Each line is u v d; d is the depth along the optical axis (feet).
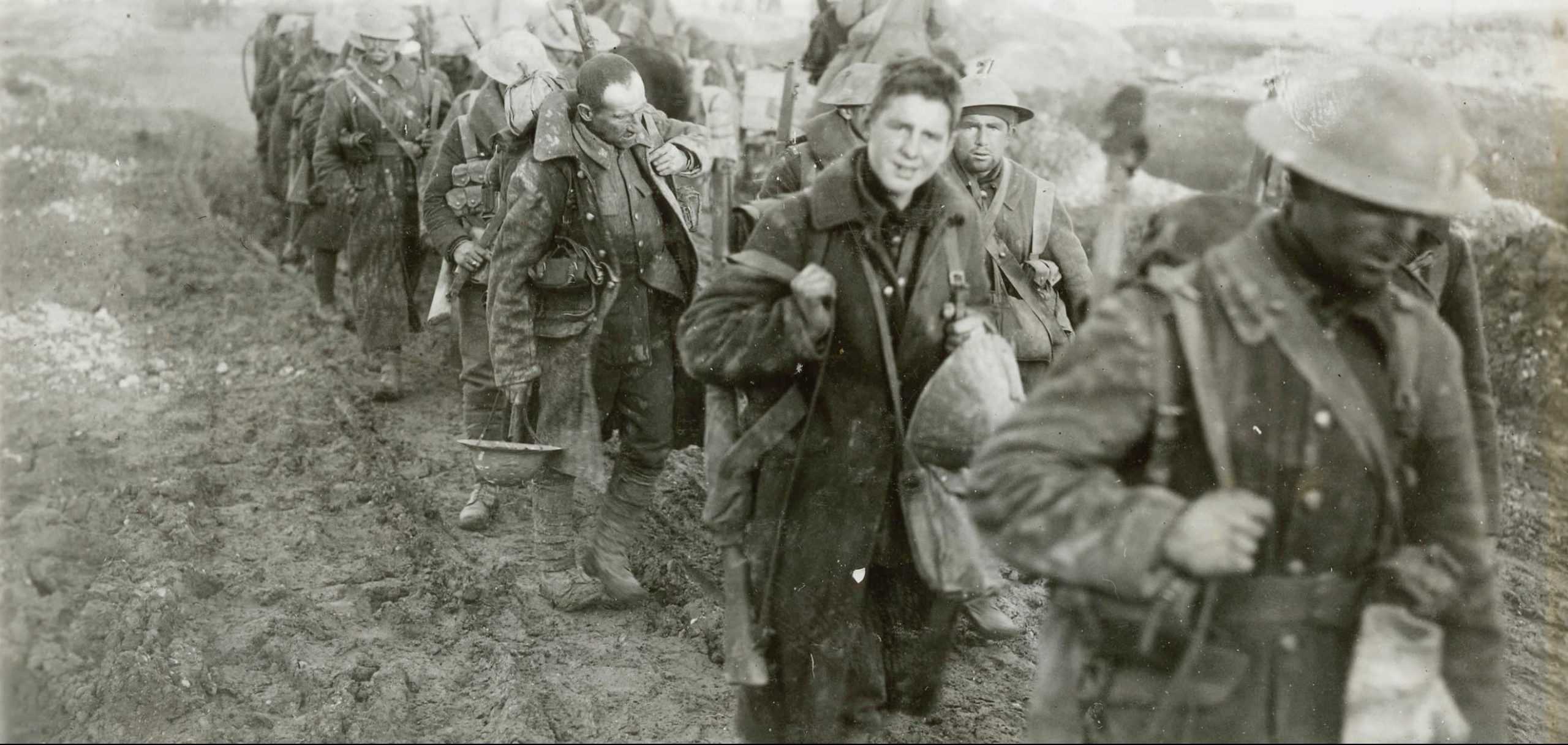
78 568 16.22
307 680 14.07
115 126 42.86
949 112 10.25
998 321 14.51
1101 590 8.31
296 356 28.32
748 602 10.96
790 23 41.19
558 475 17.13
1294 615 8.12
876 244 10.56
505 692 13.96
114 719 12.89
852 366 10.71
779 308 10.44
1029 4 35.96
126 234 35.73
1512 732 13.23
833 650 10.84
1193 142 28.73
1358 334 8.27
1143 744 8.27
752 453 10.85
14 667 13.38
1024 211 15.65
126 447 21.62
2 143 37.17
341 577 17.34
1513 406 23.26
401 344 25.99
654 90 27.53
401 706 13.66
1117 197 15.38
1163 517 7.89
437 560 18.04
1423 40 25.57
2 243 32.48
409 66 26.13
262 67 41.06
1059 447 8.21
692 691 14.39
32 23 39.93
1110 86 32.14
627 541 16.72
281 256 37.17
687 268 16.42
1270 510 8.00
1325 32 26.99
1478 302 11.17
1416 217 8.25
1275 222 8.32
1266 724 8.14
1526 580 17.84
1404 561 8.40
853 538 10.78
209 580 16.48
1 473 19.47
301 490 20.58
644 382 16.26
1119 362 8.17
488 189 18.54
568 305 15.88
